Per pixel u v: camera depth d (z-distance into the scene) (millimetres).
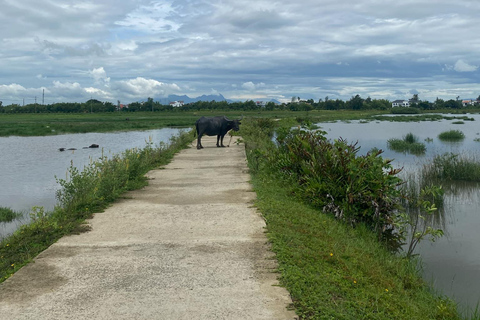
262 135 24172
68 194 7707
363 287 4309
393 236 7484
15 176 13906
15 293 3949
